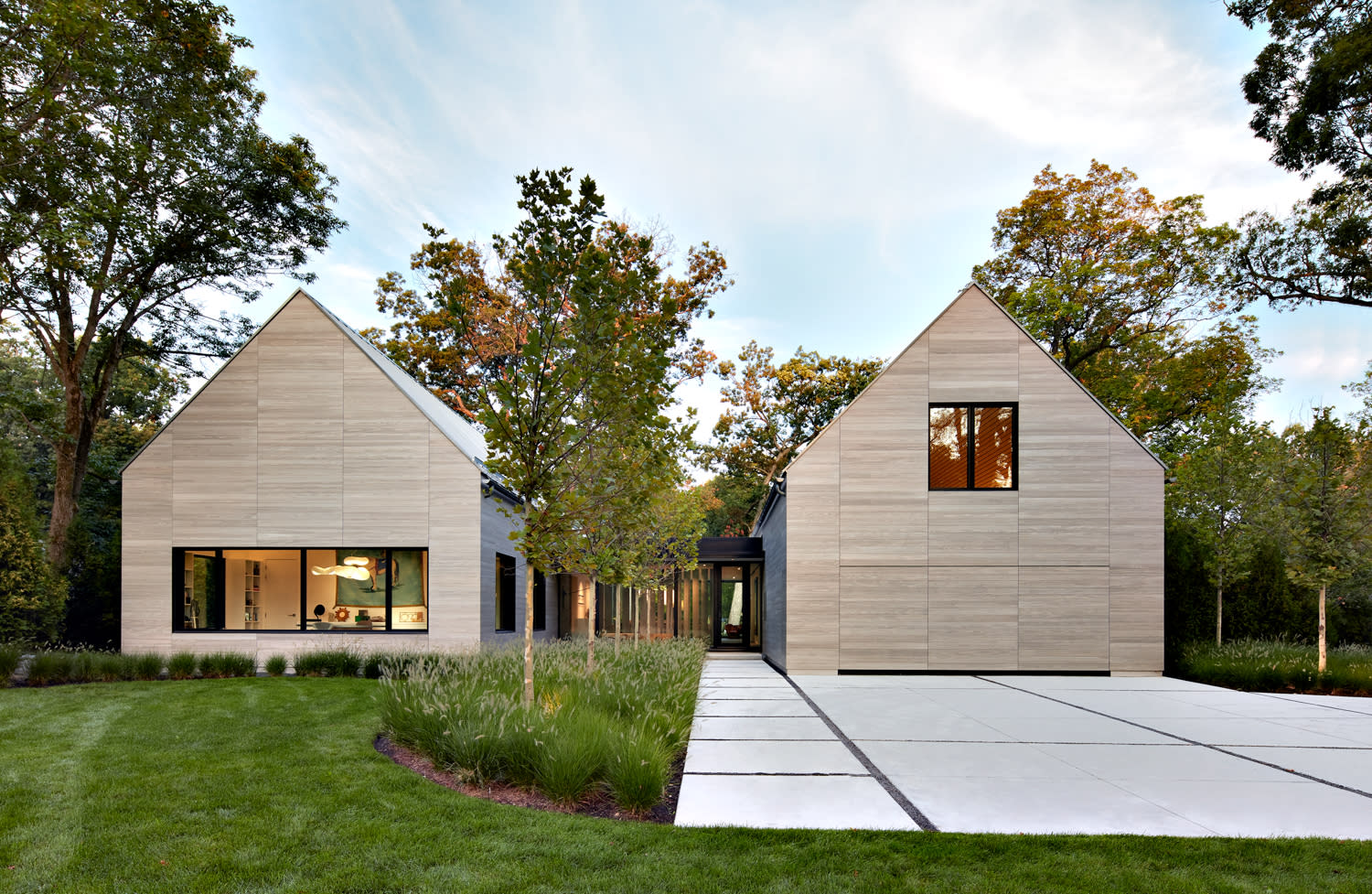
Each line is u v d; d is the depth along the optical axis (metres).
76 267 11.13
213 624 12.03
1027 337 12.02
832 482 11.95
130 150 11.31
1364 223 12.23
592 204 5.43
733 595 18.91
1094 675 11.42
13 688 9.06
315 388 12.04
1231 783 4.89
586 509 5.89
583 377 5.46
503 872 3.20
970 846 3.55
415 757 5.52
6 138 9.82
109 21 10.55
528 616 5.80
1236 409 19.20
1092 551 11.63
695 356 26.36
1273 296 14.05
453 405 24.83
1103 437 11.80
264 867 3.25
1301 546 10.58
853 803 4.37
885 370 12.10
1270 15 11.84
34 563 11.54
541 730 4.82
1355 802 4.46
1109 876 3.19
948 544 11.76
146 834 3.69
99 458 16.81
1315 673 9.72
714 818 4.08
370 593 12.00
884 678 11.18
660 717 6.14
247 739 5.96
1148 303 20.39
